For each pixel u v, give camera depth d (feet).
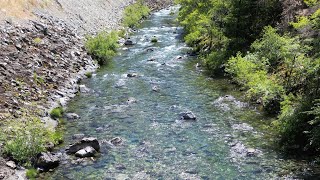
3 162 55.11
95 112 79.87
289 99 72.64
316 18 72.49
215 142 66.33
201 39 140.05
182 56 128.26
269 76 90.99
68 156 60.85
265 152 62.34
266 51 96.89
